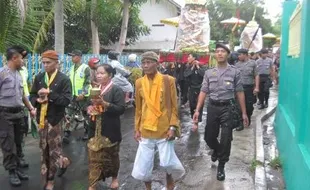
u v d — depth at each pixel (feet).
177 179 17.34
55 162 16.75
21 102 18.07
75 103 27.25
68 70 32.89
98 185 17.88
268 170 22.22
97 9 51.49
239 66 31.91
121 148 25.02
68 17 58.03
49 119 16.55
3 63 25.45
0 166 20.68
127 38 72.84
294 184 16.28
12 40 31.53
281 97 29.17
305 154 14.55
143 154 15.47
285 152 21.13
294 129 18.35
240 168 20.99
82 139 26.94
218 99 18.52
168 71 42.04
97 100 15.42
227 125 18.44
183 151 24.59
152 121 15.16
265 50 43.39
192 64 33.24
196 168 20.92
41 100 16.31
